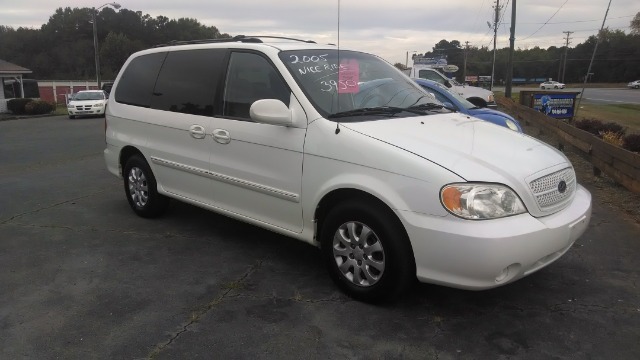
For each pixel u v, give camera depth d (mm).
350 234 3576
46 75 86062
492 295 3764
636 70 76375
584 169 8492
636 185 6262
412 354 3031
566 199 3529
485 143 3572
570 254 4562
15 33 89812
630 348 3088
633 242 4867
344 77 4191
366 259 3506
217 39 4910
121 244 4875
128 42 81438
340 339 3186
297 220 3932
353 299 3684
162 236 5090
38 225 5488
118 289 3900
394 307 3570
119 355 3018
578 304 3637
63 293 3834
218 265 4359
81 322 3402
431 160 3188
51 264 4391
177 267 4316
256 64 4258
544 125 12523
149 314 3508
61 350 3068
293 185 3863
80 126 20109
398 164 3250
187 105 4770
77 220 5656
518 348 3092
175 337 3211
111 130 5789
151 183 5391
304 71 4062
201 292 3846
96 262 4434
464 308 3568
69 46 86000
